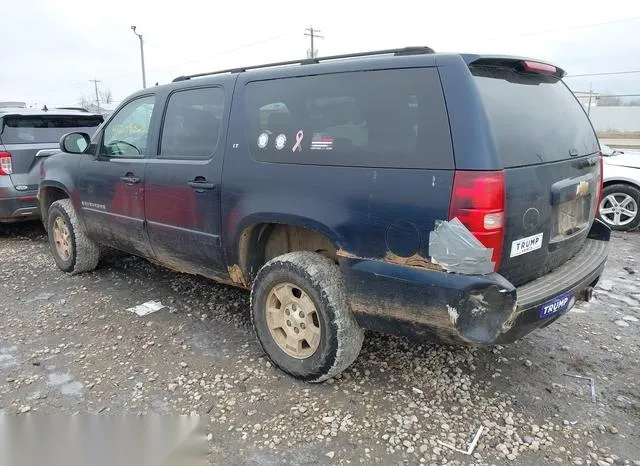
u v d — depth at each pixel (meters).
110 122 4.65
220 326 4.10
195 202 3.70
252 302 3.41
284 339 3.33
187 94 3.89
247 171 3.32
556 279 2.90
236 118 3.45
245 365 3.47
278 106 3.23
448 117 2.51
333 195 2.88
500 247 2.47
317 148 3.00
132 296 4.78
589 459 2.57
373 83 2.81
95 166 4.73
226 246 3.56
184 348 3.74
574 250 3.29
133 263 5.77
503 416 2.91
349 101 2.89
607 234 3.55
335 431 2.78
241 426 2.84
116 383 3.29
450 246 2.47
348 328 2.99
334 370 3.06
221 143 3.52
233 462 2.57
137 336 3.95
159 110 4.10
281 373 3.35
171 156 3.95
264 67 3.48
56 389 3.24
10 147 6.88
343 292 2.99
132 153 4.37
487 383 3.25
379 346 3.69
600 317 4.27
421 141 2.58
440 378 3.29
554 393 3.14
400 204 2.62
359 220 2.77
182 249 3.95
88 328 4.11
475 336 2.52
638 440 2.72
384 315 2.80
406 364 3.46
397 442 2.70
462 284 2.46
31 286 5.15
